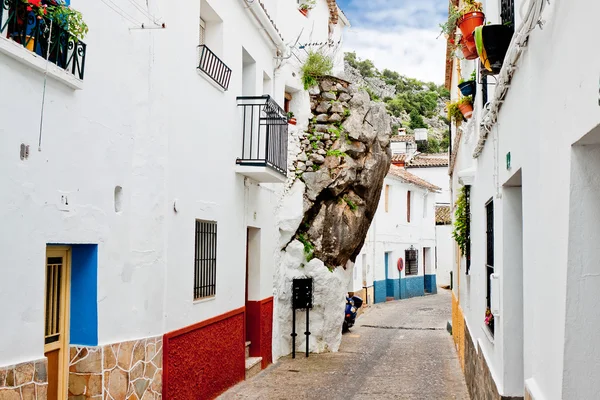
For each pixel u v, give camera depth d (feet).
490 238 23.50
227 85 31.73
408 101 215.51
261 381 35.32
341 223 46.85
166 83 24.45
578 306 10.59
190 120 26.96
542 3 11.41
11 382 15.24
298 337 45.96
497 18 20.52
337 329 47.29
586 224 10.44
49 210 17.33
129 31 22.08
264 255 40.04
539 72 13.14
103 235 20.57
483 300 25.13
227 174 32.22
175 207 25.20
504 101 18.80
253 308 38.86
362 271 81.25
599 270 10.45
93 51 19.76
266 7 44.04
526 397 14.69
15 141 15.72
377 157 48.70
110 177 20.95
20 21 15.70
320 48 48.65
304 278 44.68
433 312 77.66
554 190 11.71
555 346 11.50
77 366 20.18
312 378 36.73
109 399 20.61
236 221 33.86
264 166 33.24
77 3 18.83
